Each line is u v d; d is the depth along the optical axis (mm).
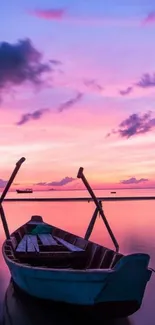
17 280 8977
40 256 9586
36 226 15609
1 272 12602
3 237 21438
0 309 8641
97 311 7250
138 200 75375
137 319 8180
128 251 16047
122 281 6996
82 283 7078
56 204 61000
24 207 52688
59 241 12539
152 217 33625
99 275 6941
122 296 7098
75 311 7883
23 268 7949
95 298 7043
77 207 51250
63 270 7238
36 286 7887
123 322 8023
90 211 42688
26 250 10227
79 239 11305
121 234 21812
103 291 7023
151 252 15758
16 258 9406
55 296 7578
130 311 7297
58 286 7391
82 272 7035
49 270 7391
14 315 8250
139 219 31656
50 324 7805
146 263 6996
